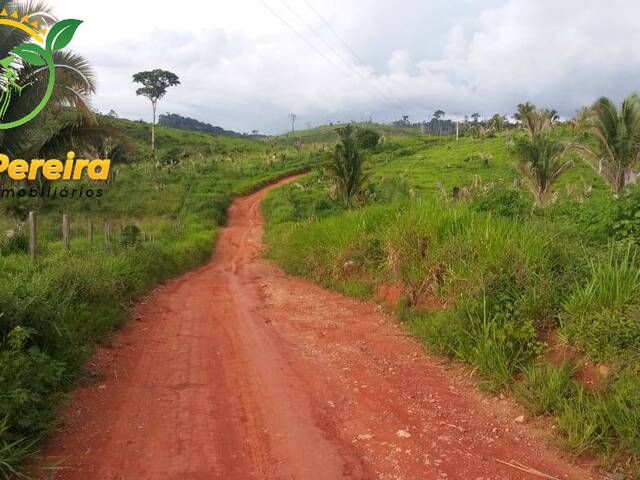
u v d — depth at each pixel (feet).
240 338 23.02
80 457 12.03
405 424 14.10
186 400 15.61
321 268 38.09
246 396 15.99
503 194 31.58
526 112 159.84
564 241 21.40
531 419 14.12
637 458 11.59
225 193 153.89
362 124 479.82
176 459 12.07
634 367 13.74
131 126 271.08
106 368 18.29
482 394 16.10
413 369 18.53
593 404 13.19
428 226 27.14
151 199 128.06
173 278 45.75
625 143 69.21
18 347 13.97
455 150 198.80
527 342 16.69
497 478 11.43
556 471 11.76
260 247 80.64
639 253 18.92
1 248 41.01
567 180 119.03
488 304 18.98
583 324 15.65
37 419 12.57
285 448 12.71
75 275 24.88
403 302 25.18
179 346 21.59
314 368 18.74
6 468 10.93
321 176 159.63
